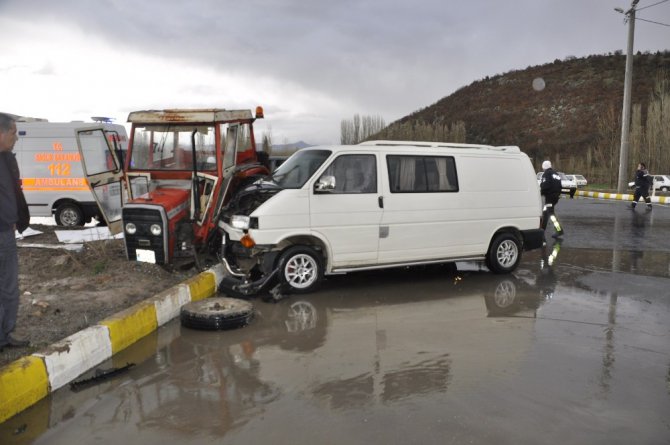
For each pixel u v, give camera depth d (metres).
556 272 8.91
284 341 5.37
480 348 5.17
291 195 7.02
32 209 12.41
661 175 36.56
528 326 5.91
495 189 8.50
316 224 7.16
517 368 4.66
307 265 7.29
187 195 7.91
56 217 12.40
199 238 7.84
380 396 4.07
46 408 3.90
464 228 8.20
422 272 8.82
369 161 7.54
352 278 8.30
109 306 5.87
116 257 8.05
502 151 8.73
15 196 4.47
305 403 3.94
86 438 3.46
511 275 8.66
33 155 12.29
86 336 4.68
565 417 3.76
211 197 7.94
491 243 8.55
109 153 8.30
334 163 7.33
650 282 8.15
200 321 5.68
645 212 19.12
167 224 7.36
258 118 9.88
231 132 8.53
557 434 3.52
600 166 45.03
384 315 6.32
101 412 3.82
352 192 7.38
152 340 5.41
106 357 4.86
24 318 5.29
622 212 19.19
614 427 3.62
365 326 5.88
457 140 67.25
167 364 4.75
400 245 7.71
